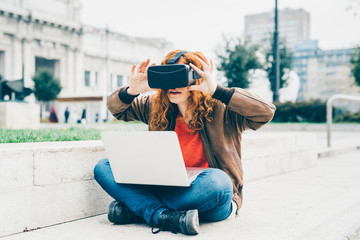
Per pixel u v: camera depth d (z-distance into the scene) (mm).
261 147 3986
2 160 1866
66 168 2182
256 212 2385
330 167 4980
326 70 74438
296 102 22812
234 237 1803
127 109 2164
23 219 1956
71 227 2047
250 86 19422
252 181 3781
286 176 4145
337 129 17422
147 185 2035
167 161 1752
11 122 8906
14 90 10055
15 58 31578
